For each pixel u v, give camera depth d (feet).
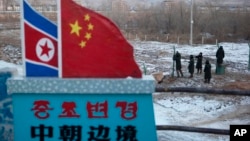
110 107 11.98
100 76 12.12
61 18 11.91
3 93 13.43
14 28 129.39
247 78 62.18
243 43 116.47
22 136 12.15
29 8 12.01
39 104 12.04
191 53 91.81
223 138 24.93
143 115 11.98
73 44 12.01
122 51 12.00
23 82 11.82
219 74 64.44
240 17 133.39
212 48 102.47
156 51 94.12
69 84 11.82
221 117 40.11
